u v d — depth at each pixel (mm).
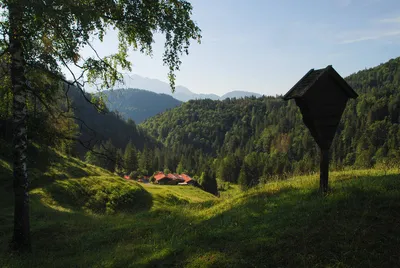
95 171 35906
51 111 8086
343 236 5012
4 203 18547
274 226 6121
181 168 125312
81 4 6395
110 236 8477
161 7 7426
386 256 4312
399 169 9547
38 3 5664
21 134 7598
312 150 117750
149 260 5844
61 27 6457
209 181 91500
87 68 7461
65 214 15703
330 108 7324
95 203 26547
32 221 12445
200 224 7871
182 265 5359
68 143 8648
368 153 96062
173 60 7516
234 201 9656
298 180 10523
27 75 7648
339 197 6727
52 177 26562
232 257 5188
